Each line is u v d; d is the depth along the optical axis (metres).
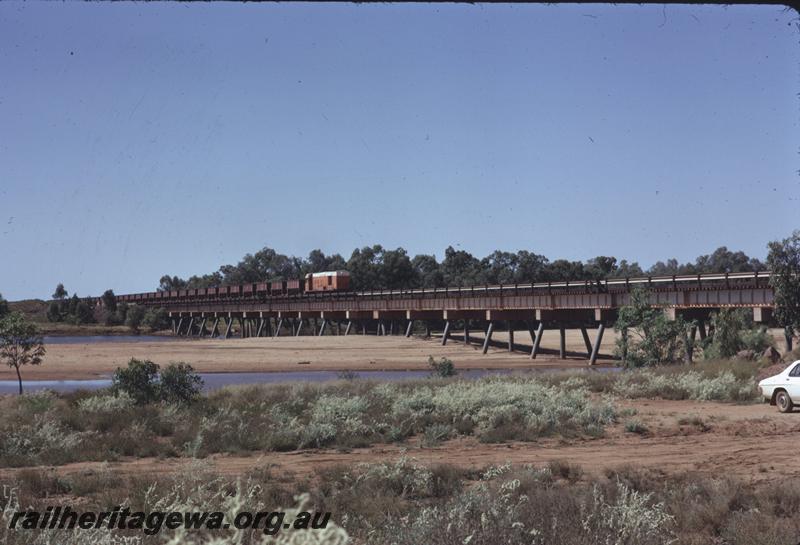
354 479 14.27
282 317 131.00
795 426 22.45
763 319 45.12
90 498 13.02
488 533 7.71
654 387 32.16
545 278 163.62
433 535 7.83
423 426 22.91
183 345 95.88
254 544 7.12
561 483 14.39
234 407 27.77
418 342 95.81
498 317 79.94
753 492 12.95
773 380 26.52
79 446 19.45
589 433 21.73
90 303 176.62
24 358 40.56
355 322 133.25
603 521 8.39
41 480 14.32
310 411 25.62
